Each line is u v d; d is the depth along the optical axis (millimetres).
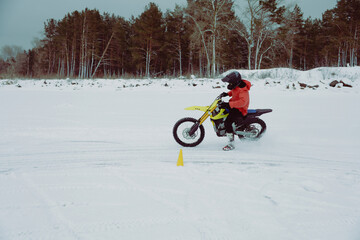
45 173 3840
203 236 2275
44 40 51844
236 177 3779
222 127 5441
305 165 4449
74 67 48438
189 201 2961
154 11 37219
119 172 3922
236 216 2641
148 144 5715
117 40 44938
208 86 17047
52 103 11844
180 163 4320
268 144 5844
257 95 13336
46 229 2344
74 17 43438
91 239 2203
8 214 2602
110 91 16484
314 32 46156
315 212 2758
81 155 4832
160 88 17078
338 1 37781
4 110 9922
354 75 16625
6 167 4102
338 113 9125
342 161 4715
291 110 9773
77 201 2912
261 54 31188
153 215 2623
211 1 25500
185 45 41031
